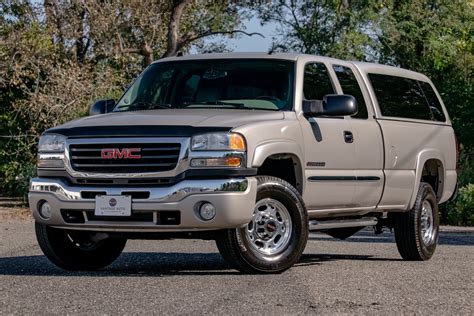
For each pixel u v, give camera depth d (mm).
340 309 7113
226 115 9234
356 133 10406
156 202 8727
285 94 9820
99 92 25859
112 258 10219
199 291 7938
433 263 11008
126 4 29109
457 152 12688
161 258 11438
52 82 25672
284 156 9375
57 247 9680
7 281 8664
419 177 11484
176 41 30594
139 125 8969
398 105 11484
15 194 29016
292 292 7922
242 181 8727
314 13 33031
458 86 29359
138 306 7184
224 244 8906
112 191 8891
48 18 28000
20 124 27156
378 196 10773
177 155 8781
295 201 9234
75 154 9156
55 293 7859
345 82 10719
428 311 7121
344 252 12703
